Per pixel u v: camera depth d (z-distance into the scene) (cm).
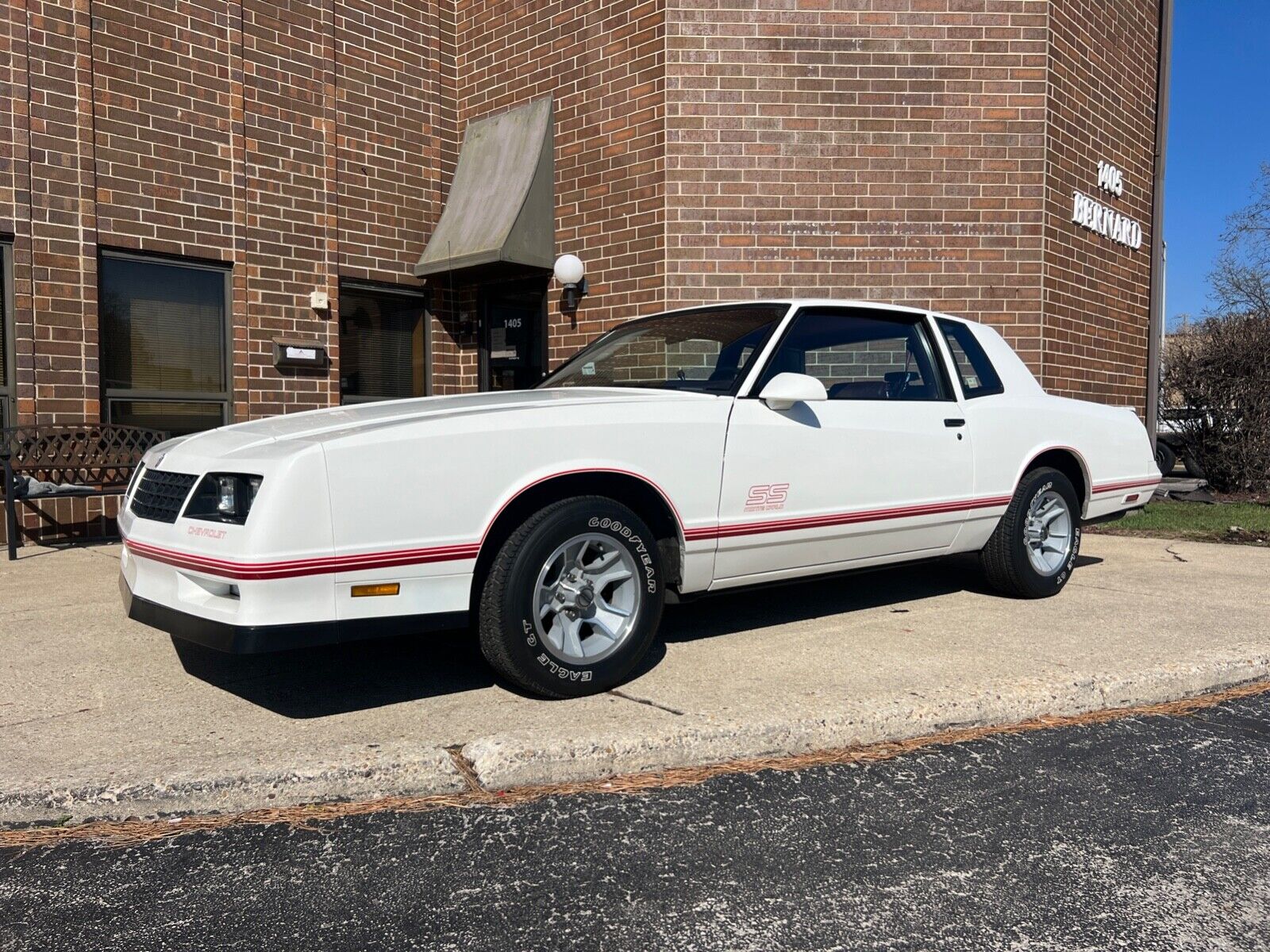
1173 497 1125
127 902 237
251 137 892
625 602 375
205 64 859
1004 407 523
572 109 952
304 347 932
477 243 954
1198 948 216
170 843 267
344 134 965
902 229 878
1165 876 248
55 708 357
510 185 968
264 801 288
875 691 368
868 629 474
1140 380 1115
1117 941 219
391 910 232
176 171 843
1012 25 875
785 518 419
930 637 457
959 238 881
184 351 863
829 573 456
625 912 231
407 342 1041
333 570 311
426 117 1041
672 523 393
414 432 327
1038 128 880
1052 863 254
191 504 328
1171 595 562
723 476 399
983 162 880
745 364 426
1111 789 302
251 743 317
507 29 1010
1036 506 540
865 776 312
